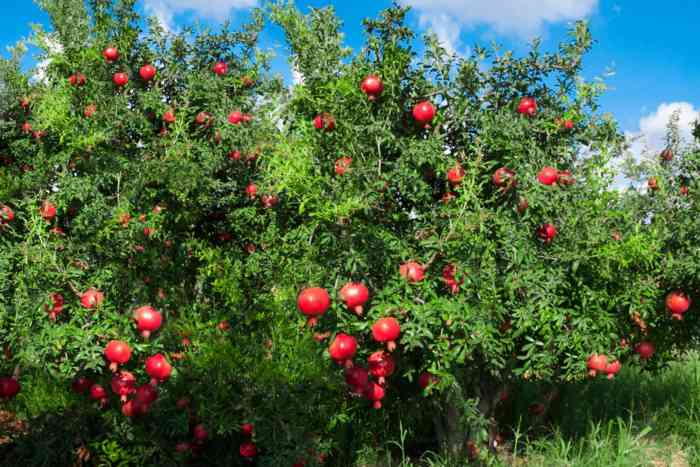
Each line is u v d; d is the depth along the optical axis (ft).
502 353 15.26
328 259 12.94
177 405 15.02
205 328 16.93
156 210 19.45
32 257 14.75
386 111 14.20
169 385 15.26
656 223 15.25
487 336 13.01
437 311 12.63
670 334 17.16
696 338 17.34
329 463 16.33
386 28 14.39
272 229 19.08
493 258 13.73
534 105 14.88
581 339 13.97
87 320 14.08
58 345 13.37
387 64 13.97
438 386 13.17
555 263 14.42
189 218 20.63
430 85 14.47
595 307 14.26
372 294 12.87
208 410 14.74
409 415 16.74
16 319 14.46
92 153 19.45
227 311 18.24
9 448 16.31
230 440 15.96
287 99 16.14
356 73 14.19
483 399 16.53
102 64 21.72
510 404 19.97
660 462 16.51
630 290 14.65
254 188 19.85
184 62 23.02
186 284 21.24
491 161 13.94
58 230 17.65
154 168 19.39
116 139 21.26
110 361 13.26
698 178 15.97
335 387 15.25
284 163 12.81
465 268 12.87
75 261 15.71
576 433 17.58
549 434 18.04
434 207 14.28
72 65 21.48
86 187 18.53
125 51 22.08
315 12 15.70
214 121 21.68
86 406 15.56
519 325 13.67
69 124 19.04
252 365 15.29
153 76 21.94
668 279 14.99
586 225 14.32
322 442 15.46
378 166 13.89
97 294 14.02
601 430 18.12
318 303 11.05
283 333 16.11
